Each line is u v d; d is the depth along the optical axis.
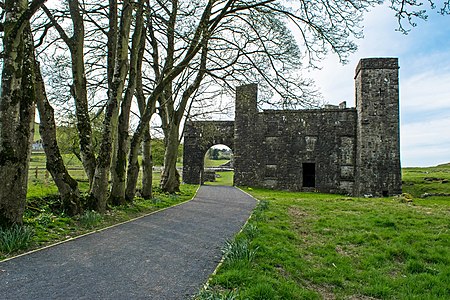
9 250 7.09
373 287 6.73
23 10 8.45
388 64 32.31
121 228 10.41
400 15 8.89
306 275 7.05
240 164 37.84
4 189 8.02
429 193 28.94
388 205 18.66
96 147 25.05
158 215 13.53
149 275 6.14
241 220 12.77
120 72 12.99
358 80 34.00
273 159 36.94
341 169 35.06
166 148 23.91
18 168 8.23
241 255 7.16
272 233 10.17
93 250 7.66
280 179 36.53
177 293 5.35
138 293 5.29
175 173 24.86
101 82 17.11
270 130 37.25
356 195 33.69
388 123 32.00
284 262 7.47
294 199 22.55
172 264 6.86
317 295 6.05
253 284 5.81
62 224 9.74
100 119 24.61
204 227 11.08
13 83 8.21
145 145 18.94
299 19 14.24
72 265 6.51
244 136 37.97
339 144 35.31
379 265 8.23
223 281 5.83
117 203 14.16
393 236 10.67
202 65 21.19
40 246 7.73
